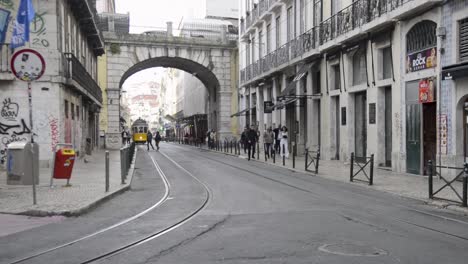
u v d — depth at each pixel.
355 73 21.12
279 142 28.22
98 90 35.06
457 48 13.91
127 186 13.35
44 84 18.92
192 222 8.24
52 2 19.11
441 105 14.53
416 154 16.08
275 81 31.94
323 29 23.33
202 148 44.44
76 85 21.38
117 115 42.47
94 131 36.94
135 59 43.00
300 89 27.19
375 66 18.78
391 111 18.14
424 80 15.45
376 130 18.72
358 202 10.50
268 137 24.88
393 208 9.66
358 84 20.44
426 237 6.91
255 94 38.16
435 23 15.04
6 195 10.93
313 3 25.44
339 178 15.37
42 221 8.48
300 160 23.80
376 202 10.52
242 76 39.78
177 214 9.12
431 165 10.71
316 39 24.27
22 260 5.89
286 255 5.91
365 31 18.72
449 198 10.38
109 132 42.12
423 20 15.45
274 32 32.47
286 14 29.92
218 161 25.09
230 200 10.92
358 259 5.70
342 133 21.86
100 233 7.43
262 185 13.91
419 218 8.52
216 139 46.97
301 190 12.70
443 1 14.33
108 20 43.28
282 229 7.52
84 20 25.88
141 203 10.70
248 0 39.66
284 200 10.84
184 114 82.44
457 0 13.79
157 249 6.33
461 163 13.84
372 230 7.41
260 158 26.09
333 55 22.45
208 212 9.29
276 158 25.78
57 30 19.20
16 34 16.47
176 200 11.09
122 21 45.22
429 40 15.43
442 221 8.24
